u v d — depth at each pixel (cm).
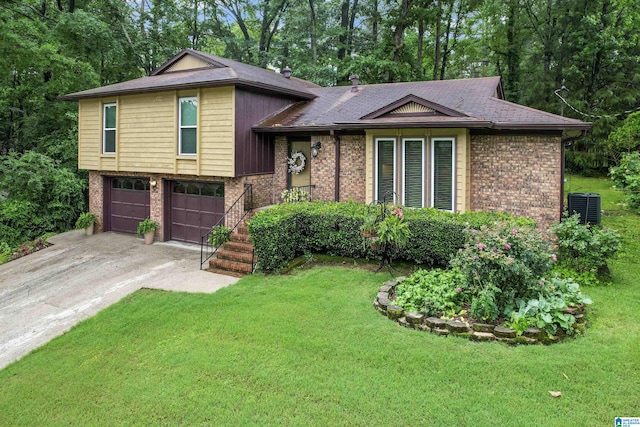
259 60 2788
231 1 2916
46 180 1577
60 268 1144
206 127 1202
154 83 1273
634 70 2336
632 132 1748
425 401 447
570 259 850
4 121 1914
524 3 2703
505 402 440
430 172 1063
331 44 2777
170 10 2431
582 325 603
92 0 2125
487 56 3125
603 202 1669
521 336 565
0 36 1541
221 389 495
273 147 1334
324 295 773
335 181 1225
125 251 1268
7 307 905
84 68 1798
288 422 429
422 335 596
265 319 679
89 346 662
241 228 1128
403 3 2464
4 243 1420
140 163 1342
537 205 1014
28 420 483
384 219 862
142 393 504
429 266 910
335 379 498
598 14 2298
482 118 1005
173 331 671
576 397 444
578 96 2364
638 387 456
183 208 1352
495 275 610
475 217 894
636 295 739
